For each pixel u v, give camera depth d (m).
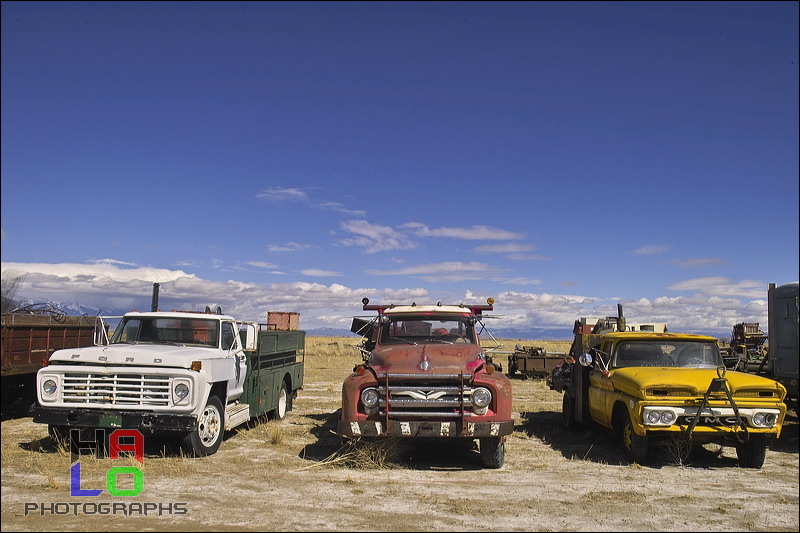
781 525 6.65
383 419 8.84
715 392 9.15
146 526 6.18
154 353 9.47
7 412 13.28
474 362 9.22
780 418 9.20
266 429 12.12
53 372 9.28
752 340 18.62
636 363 10.93
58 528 6.07
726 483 8.57
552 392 20.95
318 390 20.42
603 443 11.63
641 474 9.05
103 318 11.07
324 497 7.39
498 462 9.18
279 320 15.98
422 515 6.73
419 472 8.92
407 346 10.16
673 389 9.31
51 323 14.27
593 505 7.30
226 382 10.62
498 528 6.35
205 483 7.96
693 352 11.00
